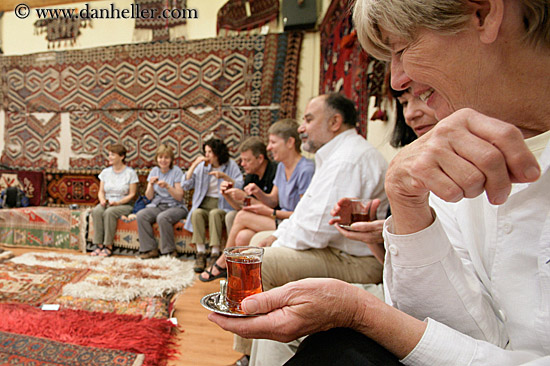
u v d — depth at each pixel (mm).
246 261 623
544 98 448
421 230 507
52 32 4152
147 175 3877
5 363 1353
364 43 585
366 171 1351
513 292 491
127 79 3959
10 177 3912
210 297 684
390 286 592
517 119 477
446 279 525
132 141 3977
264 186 2789
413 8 437
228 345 1604
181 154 3895
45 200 4043
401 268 543
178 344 1600
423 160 364
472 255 626
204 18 3854
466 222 636
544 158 443
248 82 3719
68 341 1545
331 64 3053
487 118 334
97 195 3982
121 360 1402
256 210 2109
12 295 2059
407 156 418
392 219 545
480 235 605
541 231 459
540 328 452
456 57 450
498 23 407
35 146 4156
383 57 600
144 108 3947
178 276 2479
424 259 519
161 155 3303
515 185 479
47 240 3350
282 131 2178
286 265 1283
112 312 1878
